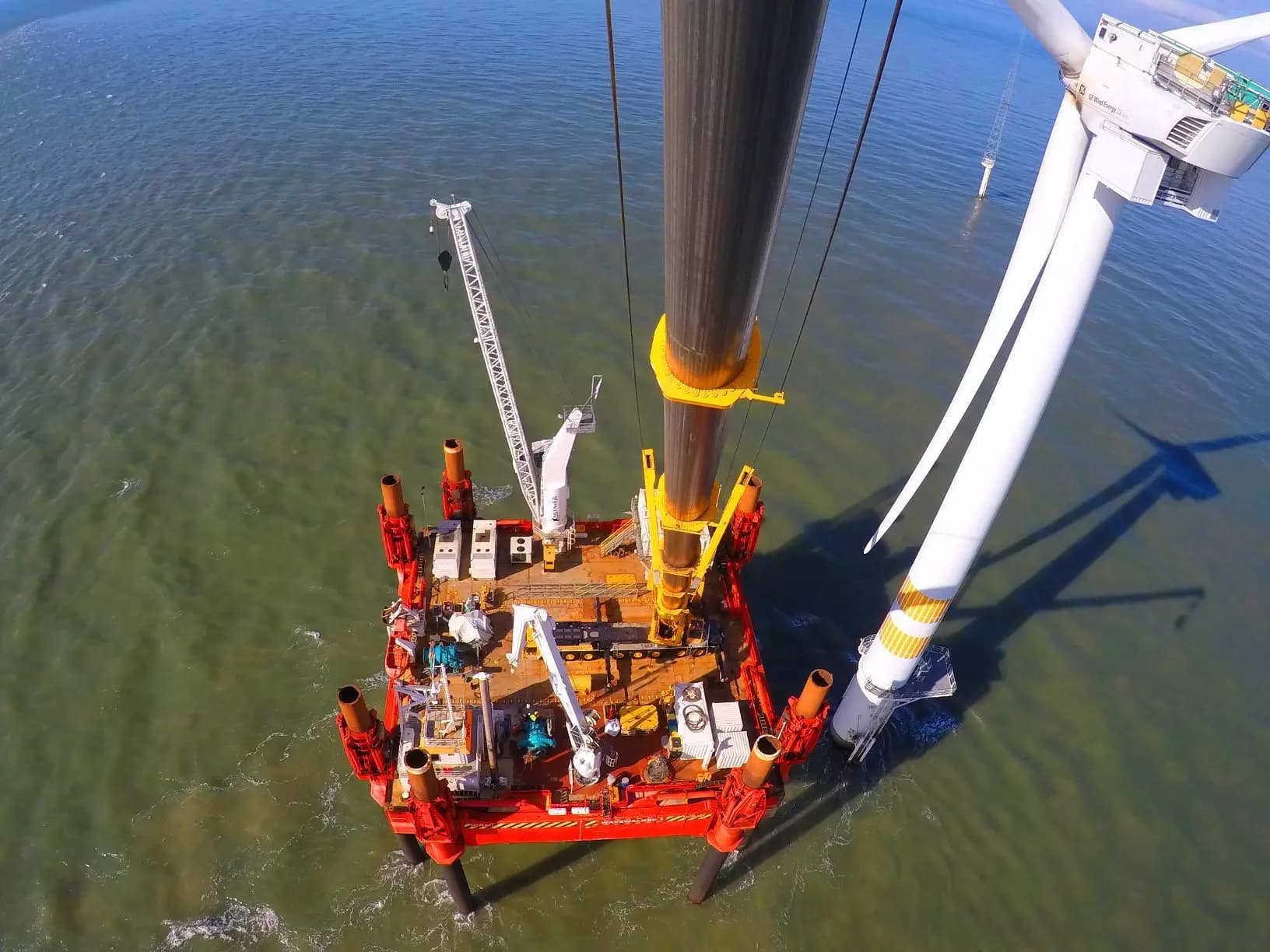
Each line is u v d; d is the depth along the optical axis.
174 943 27.28
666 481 22.83
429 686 28.31
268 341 49.47
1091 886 29.73
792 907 28.97
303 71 84.31
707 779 26.42
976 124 86.62
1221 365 53.91
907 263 61.44
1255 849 30.84
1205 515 43.28
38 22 96.12
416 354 49.25
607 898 28.95
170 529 39.38
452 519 34.34
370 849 29.70
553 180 66.44
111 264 54.97
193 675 34.16
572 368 48.91
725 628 31.30
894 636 28.22
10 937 27.20
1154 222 71.56
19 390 45.62
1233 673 36.28
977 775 32.59
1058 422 48.41
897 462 45.12
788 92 11.34
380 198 62.75
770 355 51.38
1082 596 39.06
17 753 31.44
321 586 37.59
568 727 26.53
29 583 36.88
